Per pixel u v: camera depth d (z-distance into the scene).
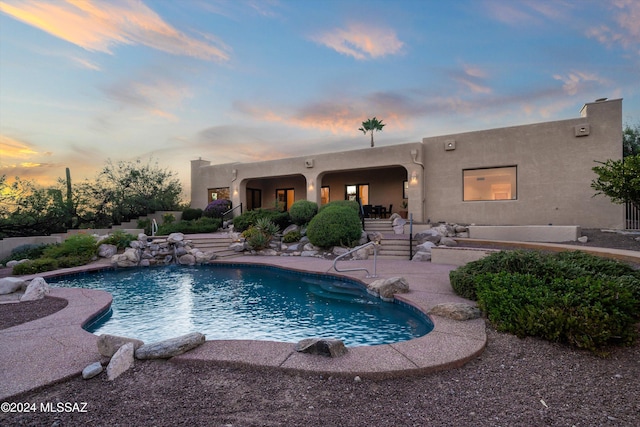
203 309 6.69
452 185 14.33
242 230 16.92
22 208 15.89
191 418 2.48
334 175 20.05
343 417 2.48
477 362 3.47
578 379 3.02
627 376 3.05
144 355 3.52
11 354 3.70
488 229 12.16
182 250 12.97
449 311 4.89
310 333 5.25
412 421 2.41
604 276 4.67
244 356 3.50
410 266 9.55
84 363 3.45
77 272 10.39
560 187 12.38
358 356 3.51
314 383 3.04
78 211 18.58
